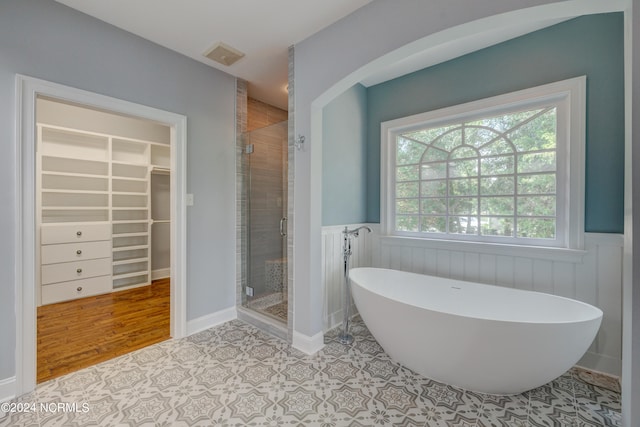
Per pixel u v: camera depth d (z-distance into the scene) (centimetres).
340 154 281
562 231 213
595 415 156
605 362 192
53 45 181
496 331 152
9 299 166
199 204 264
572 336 149
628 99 123
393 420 153
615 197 189
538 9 129
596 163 195
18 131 167
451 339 165
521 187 233
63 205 364
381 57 177
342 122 283
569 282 205
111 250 382
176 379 189
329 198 268
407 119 287
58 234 336
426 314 171
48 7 179
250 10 191
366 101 320
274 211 271
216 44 233
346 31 195
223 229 285
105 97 203
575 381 185
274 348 232
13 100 166
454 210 269
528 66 221
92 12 193
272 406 164
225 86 285
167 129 470
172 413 158
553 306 192
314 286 226
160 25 208
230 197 292
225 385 183
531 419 154
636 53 116
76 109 371
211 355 220
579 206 199
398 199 304
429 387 181
